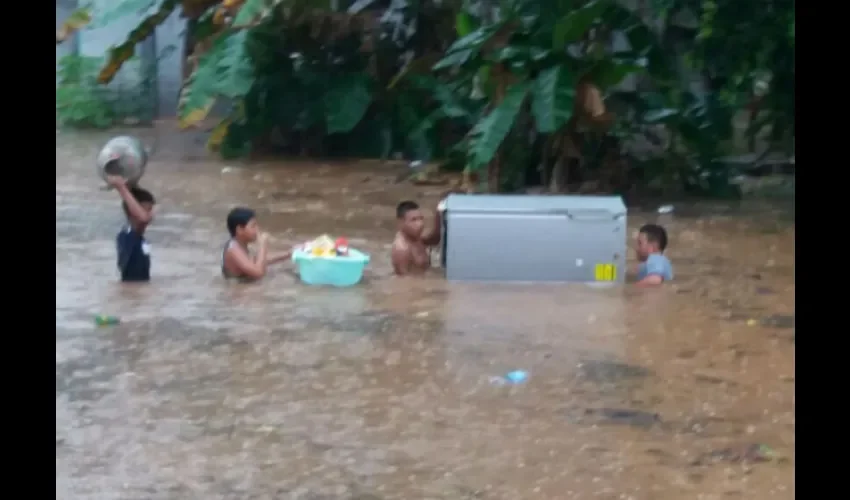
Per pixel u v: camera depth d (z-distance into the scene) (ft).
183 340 18.08
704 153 35.60
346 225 29.27
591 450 13.41
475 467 12.86
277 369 16.58
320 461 13.01
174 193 34.78
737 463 13.01
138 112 58.75
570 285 22.74
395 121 46.03
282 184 37.42
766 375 16.40
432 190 36.22
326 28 46.14
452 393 15.53
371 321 19.45
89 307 20.12
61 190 34.27
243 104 45.55
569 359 17.21
